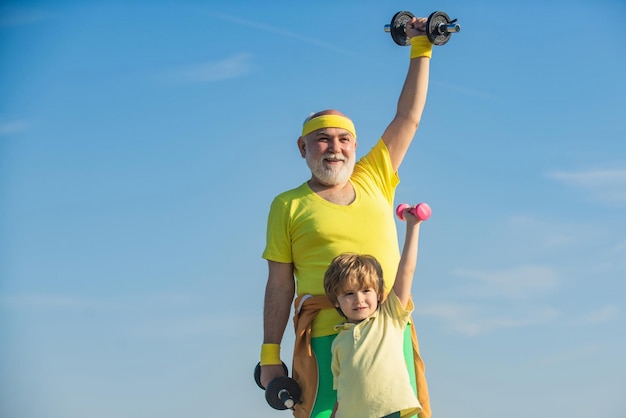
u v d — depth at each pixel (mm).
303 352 8492
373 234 8625
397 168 9172
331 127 8742
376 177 9055
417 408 7648
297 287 8719
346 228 8586
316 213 8633
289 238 8742
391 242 8727
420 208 7793
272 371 8742
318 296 8492
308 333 8461
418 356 8672
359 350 7711
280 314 8812
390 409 7602
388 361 7691
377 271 7828
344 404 7730
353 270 7742
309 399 8430
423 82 9234
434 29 9164
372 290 7816
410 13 9492
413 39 9297
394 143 9172
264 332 8852
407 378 7730
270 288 8844
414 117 9188
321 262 8555
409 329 8617
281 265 8805
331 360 8359
